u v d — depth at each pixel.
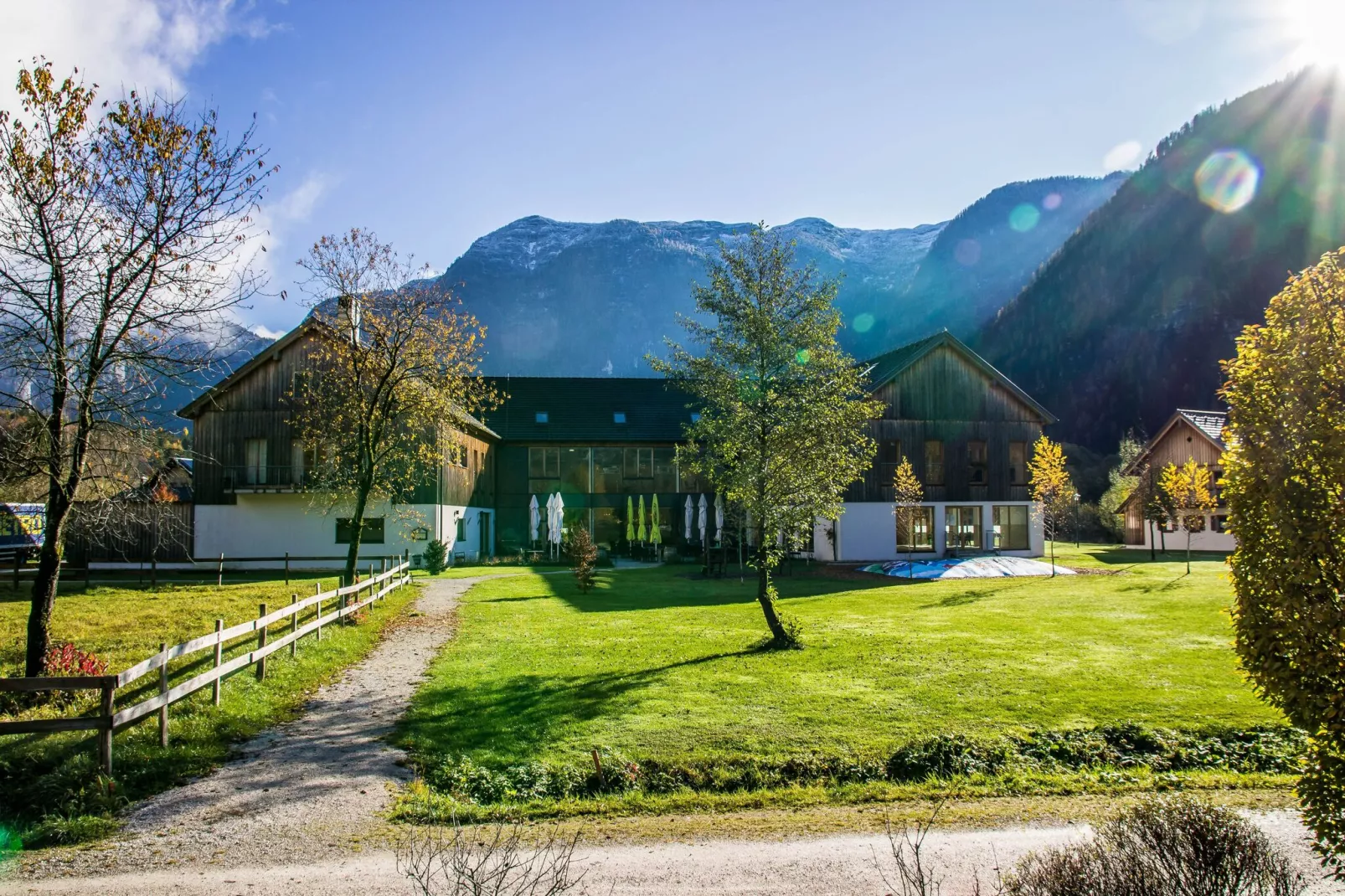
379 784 8.41
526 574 31.97
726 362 16.52
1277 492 5.96
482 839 7.03
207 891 5.90
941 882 6.03
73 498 11.26
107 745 8.16
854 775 9.09
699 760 9.32
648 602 22.83
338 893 5.83
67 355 10.45
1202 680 12.56
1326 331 5.90
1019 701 11.51
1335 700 5.64
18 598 22.36
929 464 37.75
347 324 22.91
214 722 10.00
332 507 32.19
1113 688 12.12
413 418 24.62
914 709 11.16
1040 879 5.14
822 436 16.00
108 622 17.34
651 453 45.25
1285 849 6.65
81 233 10.59
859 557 36.62
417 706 11.48
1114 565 33.53
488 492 43.34
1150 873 4.91
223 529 34.19
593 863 6.49
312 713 11.19
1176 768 9.39
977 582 27.42
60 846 6.82
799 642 15.55
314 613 17.48
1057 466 33.34
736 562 37.25
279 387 34.47
